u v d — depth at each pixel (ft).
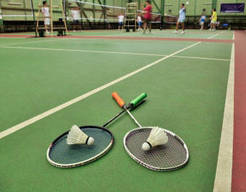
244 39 32.45
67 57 15.52
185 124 5.53
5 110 6.38
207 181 3.55
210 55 16.53
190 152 4.32
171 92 7.95
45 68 11.91
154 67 12.12
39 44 24.39
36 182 3.55
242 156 4.20
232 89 8.29
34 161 4.08
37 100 7.16
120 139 4.76
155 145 4.10
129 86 8.65
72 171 3.76
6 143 4.68
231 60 14.39
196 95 7.64
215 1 82.43
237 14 81.41
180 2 86.07
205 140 4.79
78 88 8.39
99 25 70.90
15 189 3.41
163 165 3.80
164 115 6.04
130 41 28.45
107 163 3.96
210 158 4.14
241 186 3.45
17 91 8.06
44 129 5.27
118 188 3.40
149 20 47.85
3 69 11.66
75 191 3.35
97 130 4.94
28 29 50.39
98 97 7.41
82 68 11.87
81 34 44.34
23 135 5.00
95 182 3.52
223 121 5.65
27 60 14.33
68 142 4.19
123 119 5.76
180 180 3.57
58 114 6.09
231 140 4.75
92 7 66.44
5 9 44.45
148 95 7.63
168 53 17.51
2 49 19.99
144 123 5.56
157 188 3.41
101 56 15.92
